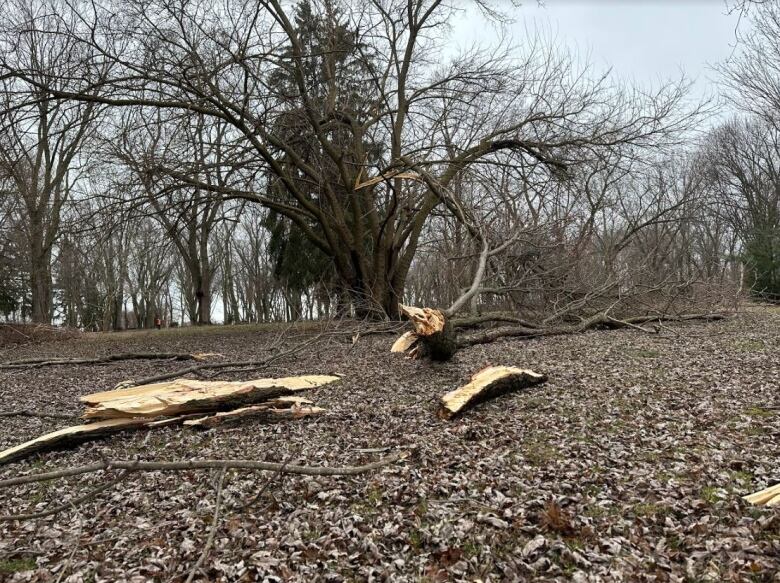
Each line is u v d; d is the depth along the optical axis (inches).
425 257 1032.2
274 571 145.9
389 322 539.8
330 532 164.6
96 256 1481.3
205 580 144.3
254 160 715.4
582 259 663.1
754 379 295.0
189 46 631.2
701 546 141.2
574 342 473.4
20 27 579.8
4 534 179.2
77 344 784.3
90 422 288.5
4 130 557.0
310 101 667.4
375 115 819.4
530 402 283.6
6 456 248.5
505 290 550.3
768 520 148.1
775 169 1304.1
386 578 139.7
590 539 150.2
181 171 666.8
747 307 781.3
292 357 485.1
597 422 247.1
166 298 2160.4
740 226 1384.1
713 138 1366.9
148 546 163.8
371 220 799.1
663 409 257.4
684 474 185.5
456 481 193.2
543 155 738.2
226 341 740.0
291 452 237.5
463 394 278.1
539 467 201.9
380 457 223.5
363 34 749.3
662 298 646.5
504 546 150.6
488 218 677.3
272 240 1168.2
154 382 400.5
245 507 186.9
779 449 199.0
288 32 655.1
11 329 828.6
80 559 159.8
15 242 1096.2
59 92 592.4
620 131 723.4
